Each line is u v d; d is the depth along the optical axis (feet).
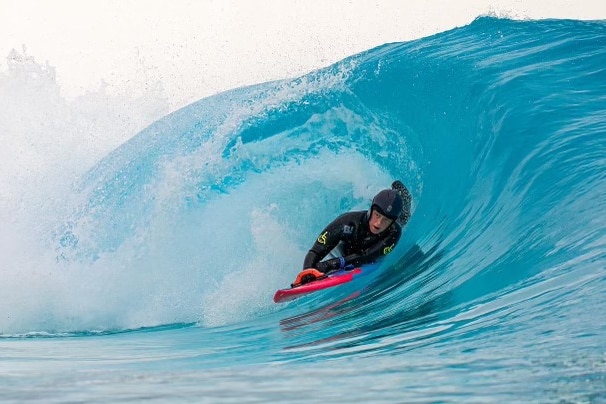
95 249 94.07
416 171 96.84
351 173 98.99
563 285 50.01
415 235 84.38
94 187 111.45
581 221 59.62
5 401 29.45
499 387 30.63
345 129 104.88
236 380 34.99
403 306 64.08
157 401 29.09
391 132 103.04
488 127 87.40
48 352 59.72
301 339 58.90
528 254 60.03
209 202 95.45
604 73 92.02
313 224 93.61
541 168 72.08
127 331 77.10
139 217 96.53
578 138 74.38
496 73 98.22
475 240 70.90
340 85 109.60
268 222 91.45
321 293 79.51
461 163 88.22
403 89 106.32
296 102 108.17
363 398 29.55
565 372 32.24
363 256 80.74
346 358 44.75
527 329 43.34
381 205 77.20
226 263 88.53
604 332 38.83
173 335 70.95
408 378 34.12
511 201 71.51
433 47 115.55
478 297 57.16
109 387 32.78
